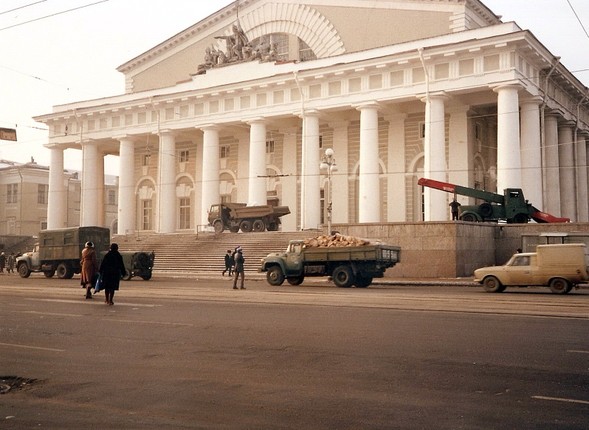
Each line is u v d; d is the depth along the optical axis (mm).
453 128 39219
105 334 11508
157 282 28688
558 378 7602
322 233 34938
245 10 49375
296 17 46688
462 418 5977
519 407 6336
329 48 44969
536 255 21453
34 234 69375
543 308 15367
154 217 52594
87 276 19172
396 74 37812
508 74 33812
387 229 31406
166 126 47125
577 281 20703
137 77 55281
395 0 42469
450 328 11773
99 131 50531
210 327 12242
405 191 41281
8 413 6430
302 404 6578
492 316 13812
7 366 8703
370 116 38656
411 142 41281
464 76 35156
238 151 49031
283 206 42062
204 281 29734
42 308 16188
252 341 10508
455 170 38875
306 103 40938
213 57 47219
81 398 6980
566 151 42750
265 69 43781
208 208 45000
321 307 16094
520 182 33969
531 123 36219
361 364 8531
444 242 29828
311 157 40594
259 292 21391
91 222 50781
